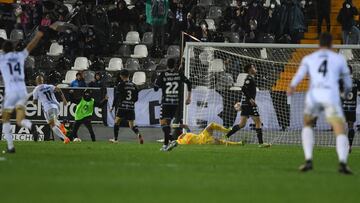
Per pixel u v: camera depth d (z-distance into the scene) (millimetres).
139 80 85625
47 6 93375
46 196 27094
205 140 69250
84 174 35000
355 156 57875
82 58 89188
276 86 77688
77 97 77438
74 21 90875
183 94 74312
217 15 96562
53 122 66875
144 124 77375
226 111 75375
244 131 74938
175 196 27906
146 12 89625
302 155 54375
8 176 33562
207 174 36375
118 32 91750
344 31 88938
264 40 88125
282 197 28109
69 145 62562
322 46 36844
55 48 93312
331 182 33531
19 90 48219
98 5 94875
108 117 77562
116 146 62281
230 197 27906
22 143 66000
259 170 39344
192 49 77688
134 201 26297
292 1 89000
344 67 36375
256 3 90000
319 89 36250
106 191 28891
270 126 75062
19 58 48094
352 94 64125
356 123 73250
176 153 53156
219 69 78875
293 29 88562
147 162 43469
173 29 90375
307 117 37656
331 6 98375
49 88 66938
